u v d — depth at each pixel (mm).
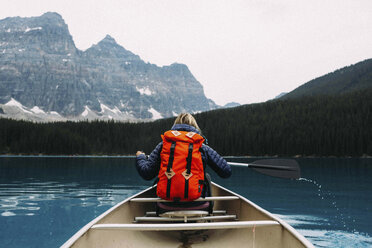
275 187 11391
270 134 70375
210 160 2830
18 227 5203
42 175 16812
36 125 79688
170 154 2639
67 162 36188
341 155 64688
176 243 2838
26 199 8305
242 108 95500
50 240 4430
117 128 89188
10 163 31094
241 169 25109
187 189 2576
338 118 72500
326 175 17000
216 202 4512
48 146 74562
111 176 16531
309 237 4590
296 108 87000
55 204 7516
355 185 11938
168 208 2752
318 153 66375
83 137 83500
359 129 65625
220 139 73625
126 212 3254
